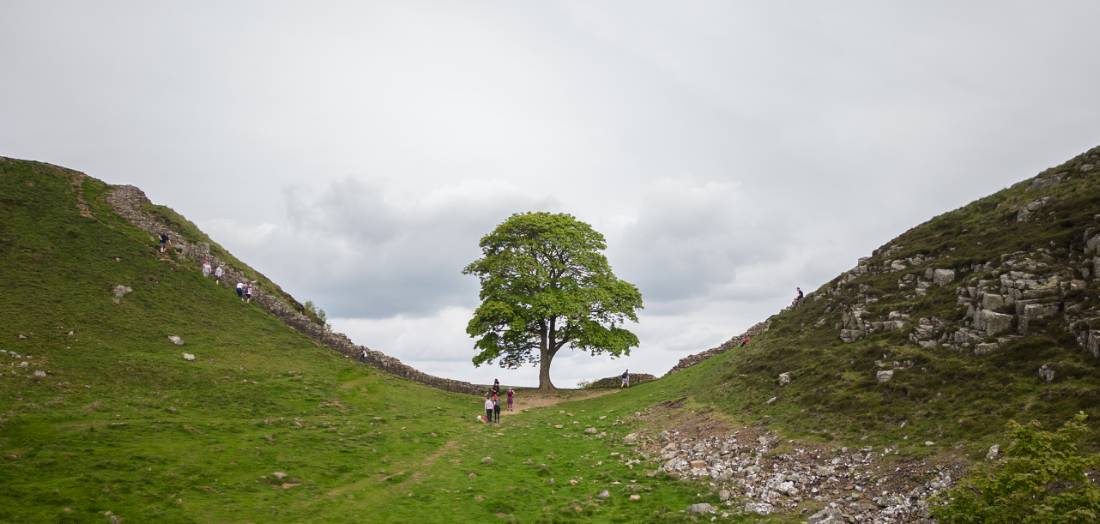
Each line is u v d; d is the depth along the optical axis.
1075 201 35.06
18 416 29.11
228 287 60.53
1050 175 40.69
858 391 31.45
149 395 36.34
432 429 38.53
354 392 45.69
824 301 48.59
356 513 23.48
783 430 30.55
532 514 24.33
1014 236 36.69
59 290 48.03
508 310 56.16
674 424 37.56
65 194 64.00
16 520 19.36
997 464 18.89
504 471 30.44
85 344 41.44
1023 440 16.88
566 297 57.84
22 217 56.72
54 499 21.12
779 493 23.58
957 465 21.45
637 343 63.03
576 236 62.19
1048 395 23.64
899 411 27.78
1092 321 25.89
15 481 22.34
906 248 45.59
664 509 23.59
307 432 33.91
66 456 25.06
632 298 62.84
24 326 41.47
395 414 42.22
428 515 23.75
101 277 52.00
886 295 40.75
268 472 26.91
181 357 43.50
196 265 61.38
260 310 58.53
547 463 32.06
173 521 20.89
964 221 44.09
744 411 35.75
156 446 27.83
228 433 31.59
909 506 20.00
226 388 39.88
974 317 31.69
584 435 38.84
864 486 22.53
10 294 45.38
